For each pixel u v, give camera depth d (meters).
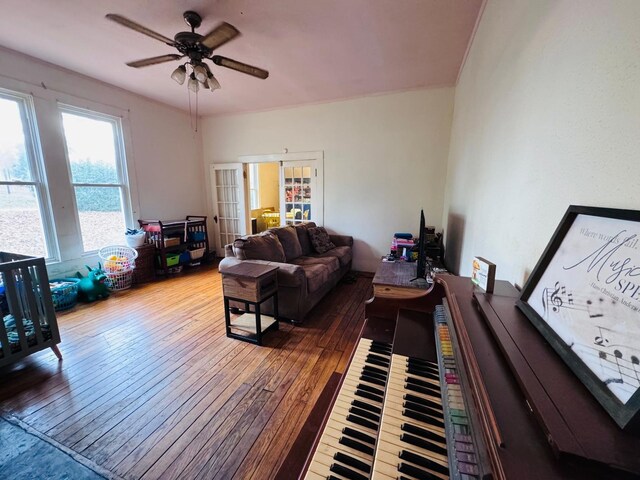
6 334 1.78
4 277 1.77
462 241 2.22
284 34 2.37
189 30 2.35
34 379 1.83
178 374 1.90
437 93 3.63
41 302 1.96
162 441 1.38
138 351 2.17
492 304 0.75
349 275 4.21
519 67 1.12
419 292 1.80
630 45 0.51
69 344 2.26
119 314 2.83
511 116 1.19
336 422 0.85
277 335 2.45
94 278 3.19
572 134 0.70
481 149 1.74
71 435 1.41
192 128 4.95
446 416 0.70
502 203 1.24
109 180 3.74
